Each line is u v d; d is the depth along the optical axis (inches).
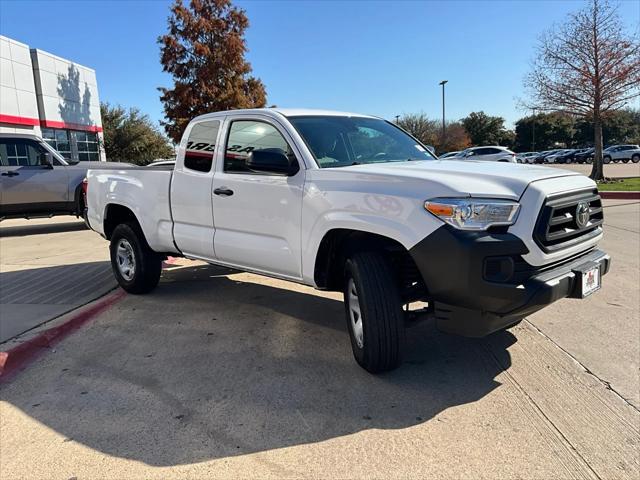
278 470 101.6
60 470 104.2
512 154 1182.9
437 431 113.7
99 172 239.1
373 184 133.9
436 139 2566.4
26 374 149.4
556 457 103.0
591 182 145.2
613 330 169.6
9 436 117.5
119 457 107.7
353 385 136.5
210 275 263.0
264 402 128.3
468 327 124.3
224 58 1039.0
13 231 460.4
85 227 471.8
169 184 199.2
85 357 160.4
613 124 2898.6
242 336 174.6
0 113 909.8
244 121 176.2
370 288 131.9
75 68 1165.7
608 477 96.6
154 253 221.6
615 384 132.6
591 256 139.7
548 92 819.4
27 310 201.8
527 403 124.6
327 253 150.6
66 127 1125.7
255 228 168.1
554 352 154.0
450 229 117.7
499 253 115.9
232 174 175.2
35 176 419.2
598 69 774.5
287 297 220.4
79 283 248.1
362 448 108.1
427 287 125.0
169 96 1050.7
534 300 116.3
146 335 177.8
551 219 121.7
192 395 133.2
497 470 99.6
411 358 153.5
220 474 100.9
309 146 157.2
